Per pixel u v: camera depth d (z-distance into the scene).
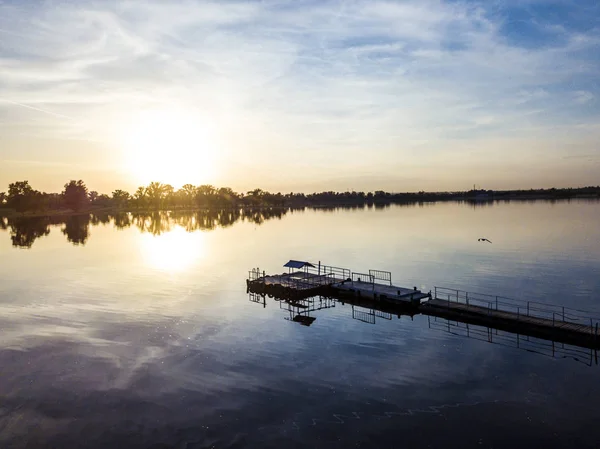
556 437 18.38
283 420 19.92
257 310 39.22
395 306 40.28
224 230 129.12
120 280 53.66
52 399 21.98
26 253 80.75
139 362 26.72
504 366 26.00
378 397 22.11
